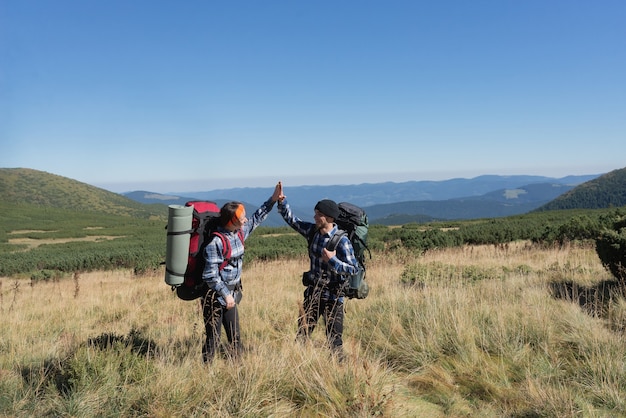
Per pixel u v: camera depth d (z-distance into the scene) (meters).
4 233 92.69
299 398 3.48
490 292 7.34
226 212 3.77
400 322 5.40
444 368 4.18
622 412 3.24
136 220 150.12
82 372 3.53
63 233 93.50
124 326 7.18
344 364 3.75
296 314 6.29
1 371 4.08
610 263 7.54
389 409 3.21
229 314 4.06
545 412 3.18
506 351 4.48
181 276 3.72
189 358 4.14
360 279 4.21
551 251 15.82
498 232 25.58
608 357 4.03
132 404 3.32
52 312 9.62
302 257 23.00
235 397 3.28
